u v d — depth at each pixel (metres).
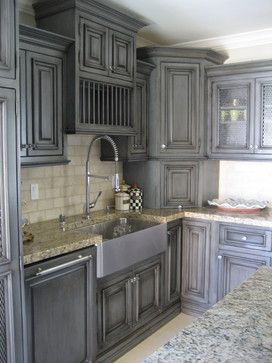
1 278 1.76
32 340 1.98
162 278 3.15
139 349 2.81
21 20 2.62
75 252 2.22
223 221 3.15
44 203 2.87
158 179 3.45
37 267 1.98
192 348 1.03
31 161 2.34
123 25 2.83
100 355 2.49
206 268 3.29
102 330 2.49
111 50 2.76
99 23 2.64
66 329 2.18
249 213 3.28
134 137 3.25
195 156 3.46
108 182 3.48
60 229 2.60
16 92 1.79
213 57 3.50
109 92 2.87
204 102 3.46
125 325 2.71
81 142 3.14
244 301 1.34
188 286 3.40
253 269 3.05
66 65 2.51
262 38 3.48
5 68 1.73
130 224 3.25
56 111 2.47
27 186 2.72
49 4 2.53
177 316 3.39
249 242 3.05
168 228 3.18
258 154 3.25
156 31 3.40
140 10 2.87
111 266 2.50
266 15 2.99
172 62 3.35
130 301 2.75
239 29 3.36
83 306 2.30
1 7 1.71
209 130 3.48
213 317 1.22
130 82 2.96
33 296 1.97
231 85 3.34
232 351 1.01
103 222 3.08
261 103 3.21
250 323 1.17
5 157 1.74
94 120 2.74
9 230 1.77
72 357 2.24
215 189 3.78
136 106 3.20
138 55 3.37
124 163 3.63
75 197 3.13
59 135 2.51
